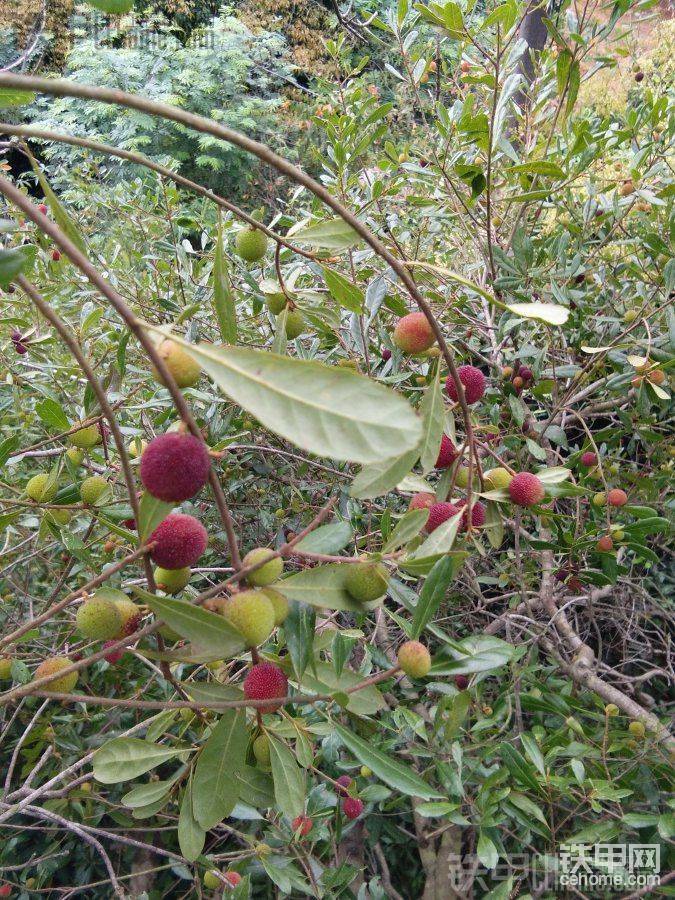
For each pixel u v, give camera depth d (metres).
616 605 0.52
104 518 0.23
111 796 0.50
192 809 0.19
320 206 0.49
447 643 0.19
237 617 0.15
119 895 0.36
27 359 0.53
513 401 0.38
